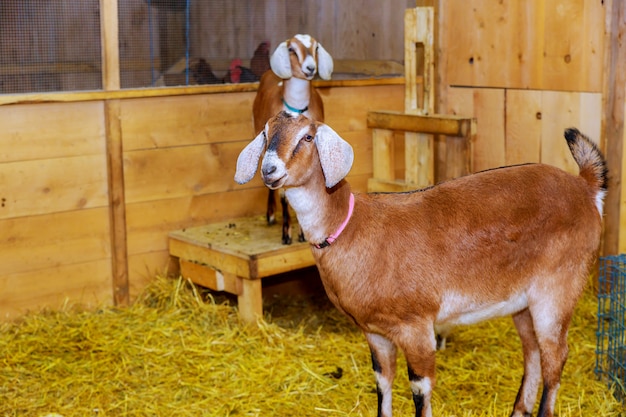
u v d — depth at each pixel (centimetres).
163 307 445
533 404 316
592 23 445
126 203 445
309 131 262
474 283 280
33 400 348
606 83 441
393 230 274
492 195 284
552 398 297
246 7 485
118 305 449
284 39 502
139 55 439
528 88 485
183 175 463
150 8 440
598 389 354
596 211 298
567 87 463
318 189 268
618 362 354
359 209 276
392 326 276
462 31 520
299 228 440
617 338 367
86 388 358
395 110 526
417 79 520
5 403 344
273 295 488
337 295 279
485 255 279
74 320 425
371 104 515
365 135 516
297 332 423
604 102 444
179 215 466
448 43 531
